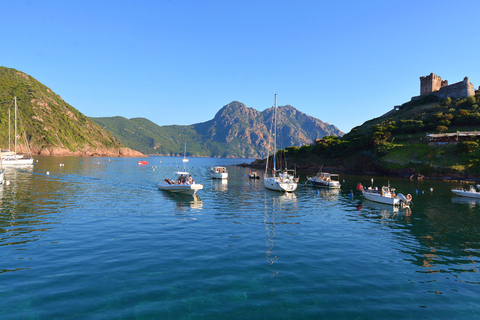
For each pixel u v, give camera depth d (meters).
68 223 22.67
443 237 21.19
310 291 12.03
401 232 22.50
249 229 22.33
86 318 9.70
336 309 10.68
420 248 18.45
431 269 14.91
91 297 11.07
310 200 39.19
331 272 14.12
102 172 82.00
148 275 13.17
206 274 13.45
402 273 14.28
